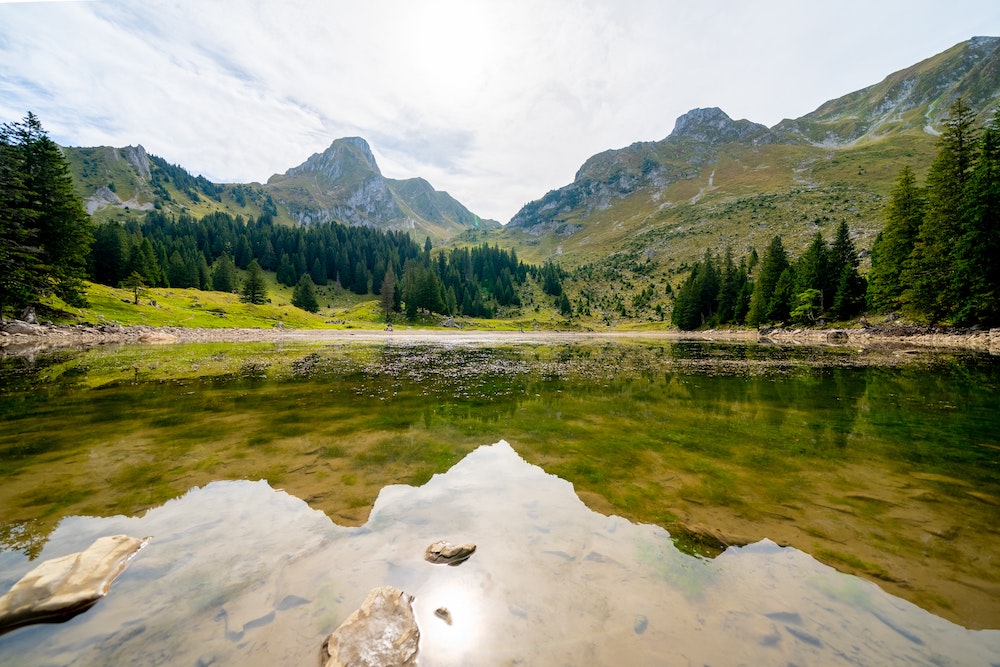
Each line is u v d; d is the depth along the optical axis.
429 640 3.45
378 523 5.48
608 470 7.58
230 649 3.31
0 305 38.53
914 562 4.55
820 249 69.94
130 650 3.27
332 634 3.40
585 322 159.50
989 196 34.19
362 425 10.86
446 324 127.19
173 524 5.37
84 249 47.31
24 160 41.97
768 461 8.05
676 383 18.95
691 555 4.73
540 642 3.43
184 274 118.50
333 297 170.75
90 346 38.03
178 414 11.93
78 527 5.25
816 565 4.52
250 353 35.91
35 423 10.61
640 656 3.27
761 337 70.25
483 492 6.56
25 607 3.57
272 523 5.45
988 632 3.49
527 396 15.62
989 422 10.94
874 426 10.66
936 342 39.53
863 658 3.21
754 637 3.45
